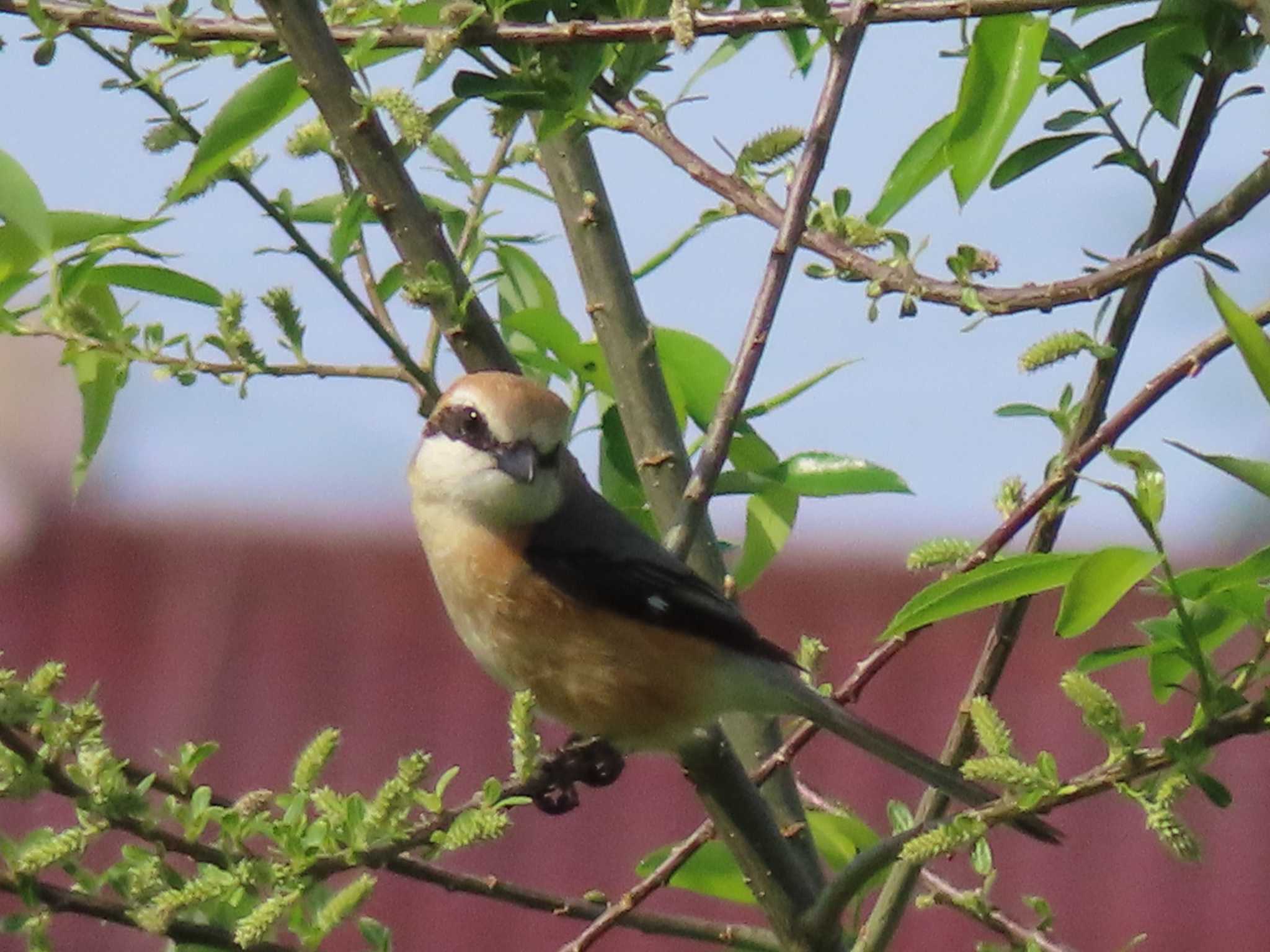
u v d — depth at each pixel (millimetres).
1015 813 6016
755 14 7113
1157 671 6711
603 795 16953
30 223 7438
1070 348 7391
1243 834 15914
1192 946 15594
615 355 8758
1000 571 6504
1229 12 7512
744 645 8781
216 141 7488
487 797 6293
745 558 8906
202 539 19781
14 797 5996
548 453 9125
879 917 7691
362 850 6227
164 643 18953
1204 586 6141
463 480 9070
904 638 8273
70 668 18812
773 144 8031
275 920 6121
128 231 7723
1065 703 16312
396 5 7609
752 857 7539
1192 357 7535
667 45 7914
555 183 8922
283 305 7680
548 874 16641
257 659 18734
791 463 8523
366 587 19125
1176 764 5836
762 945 7656
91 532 19703
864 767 16516
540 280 9328
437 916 16391
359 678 18406
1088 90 7746
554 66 7547
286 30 7430
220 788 17844
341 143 7617
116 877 6414
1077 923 15797
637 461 8734
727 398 7977
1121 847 16109
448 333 7996
